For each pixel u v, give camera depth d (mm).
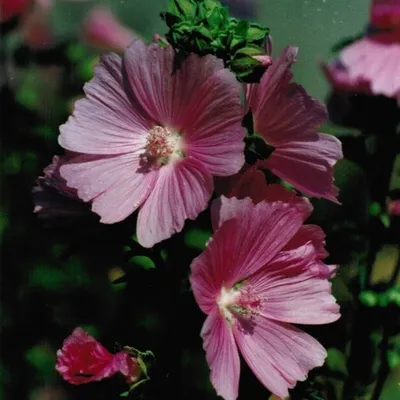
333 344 715
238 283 593
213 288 579
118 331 727
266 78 587
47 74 863
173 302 604
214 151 575
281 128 586
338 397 784
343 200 779
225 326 582
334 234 730
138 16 908
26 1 826
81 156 589
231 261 582
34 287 891
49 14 854
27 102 862
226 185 588
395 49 669
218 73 574
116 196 583
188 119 585
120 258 838
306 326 690
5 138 870
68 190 594
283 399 579
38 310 893
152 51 588
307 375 610
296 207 584
